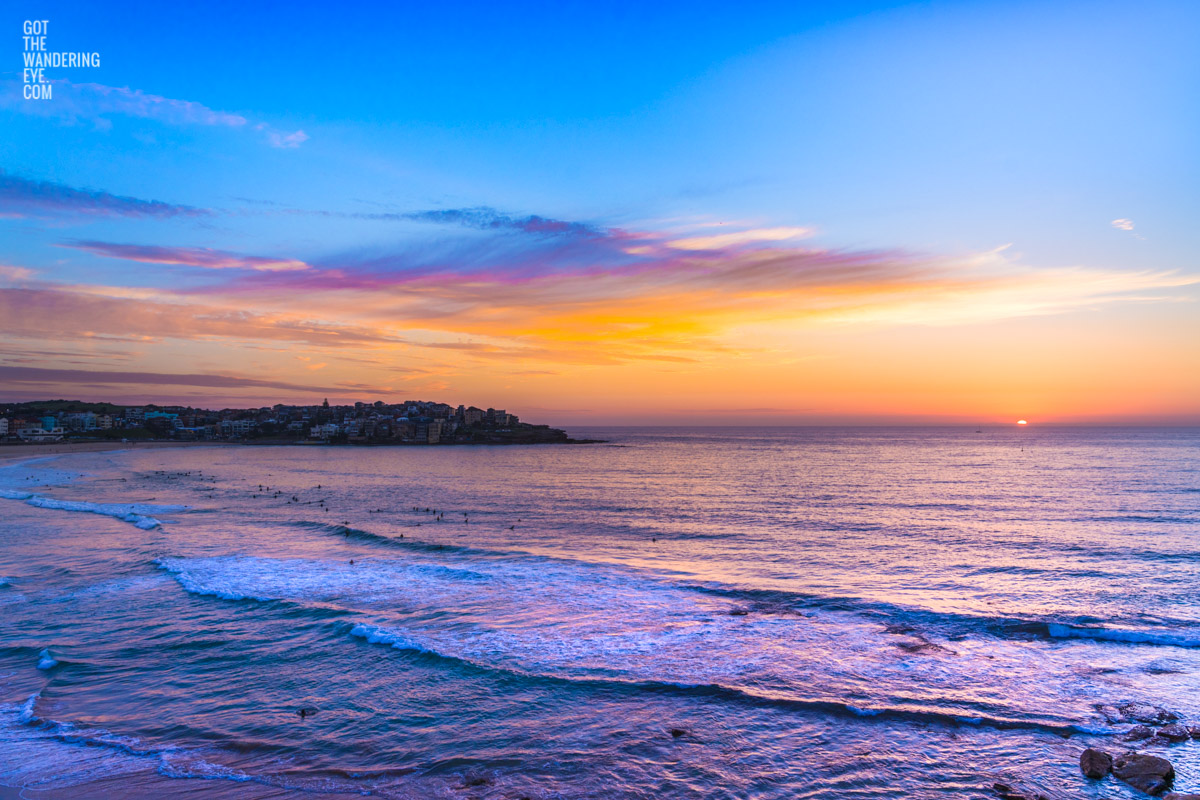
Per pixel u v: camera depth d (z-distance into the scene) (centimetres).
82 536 4200
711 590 2859
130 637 2197
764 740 1514
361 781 1336
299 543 4047
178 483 8994
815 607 2595
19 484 8344
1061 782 1330
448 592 2812
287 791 1294
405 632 2208
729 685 1809
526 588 2888
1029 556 3728
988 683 1838
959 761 1420
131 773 1354
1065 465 11888
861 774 1370
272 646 2114
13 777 1329
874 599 2703
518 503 6700
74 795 1266
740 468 12444
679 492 7869
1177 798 1229
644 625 2352
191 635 2217
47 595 2712
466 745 1491
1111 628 2288
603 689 1786
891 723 1593
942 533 4638
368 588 2872
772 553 3878
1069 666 1966
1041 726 1571
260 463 14850
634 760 1426
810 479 9719
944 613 2492
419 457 18350
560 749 1473
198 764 1398
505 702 1711
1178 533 4472
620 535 4594
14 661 1988
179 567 3212
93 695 1748
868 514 5734
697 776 1361
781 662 1991
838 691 1778
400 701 1717
